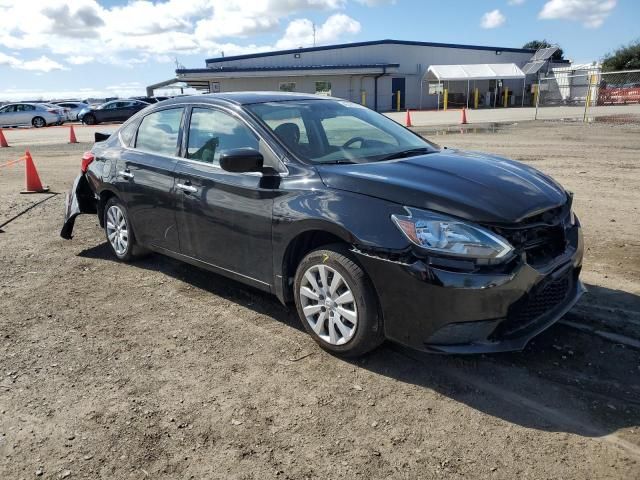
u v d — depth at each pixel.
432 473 2.50
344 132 4.25
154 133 4.96
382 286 3.14
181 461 2.63
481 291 2.91
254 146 3.95
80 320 4.23
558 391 3.08
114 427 2.89
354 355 3.47
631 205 7.18
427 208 3.09
